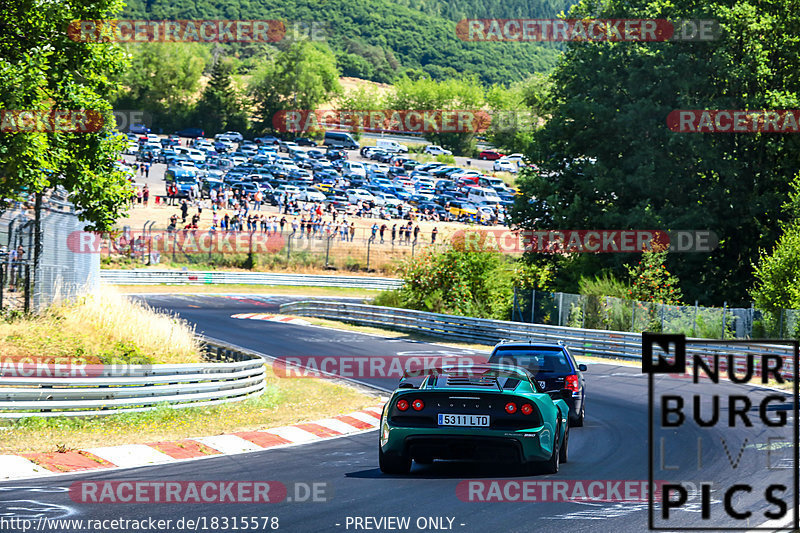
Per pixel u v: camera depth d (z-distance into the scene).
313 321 108.88
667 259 114.00
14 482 24.92
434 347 84.25
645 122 113.88
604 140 119.56
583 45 123.06
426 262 107.06
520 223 126.06
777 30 116.81
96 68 59.06
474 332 92.75
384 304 111.69
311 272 174.62
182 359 52.94
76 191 60.19
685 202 118.62
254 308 126.62
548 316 95.00
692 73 114.50
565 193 122.31
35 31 54.41
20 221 57.50
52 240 61.28
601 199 121.62
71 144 58.75
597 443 36.16
